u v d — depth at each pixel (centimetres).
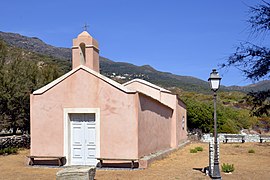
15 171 1421
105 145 1502
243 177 1253
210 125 3434
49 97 1589
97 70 1719
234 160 1756
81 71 1557
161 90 2367
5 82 2209
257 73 587
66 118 1559
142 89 2372
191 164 1608
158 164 1591
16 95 2256
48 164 1573
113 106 1506
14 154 2111
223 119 3503
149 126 1711
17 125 2447
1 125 2267
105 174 1318
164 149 2092
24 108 2425
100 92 1527
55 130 1571
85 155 1554
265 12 584
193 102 3644
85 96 1545
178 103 2545
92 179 1169
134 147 1470
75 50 1683
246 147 2505
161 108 2020
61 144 1559
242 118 3838
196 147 2398
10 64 2356
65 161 1552
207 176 1266
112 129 1498
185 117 2995
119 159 1434
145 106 1636
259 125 3775
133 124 1477
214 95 1225
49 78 2758
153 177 1250
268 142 2975
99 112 1521
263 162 1672
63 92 1573
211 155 1291
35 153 1585
